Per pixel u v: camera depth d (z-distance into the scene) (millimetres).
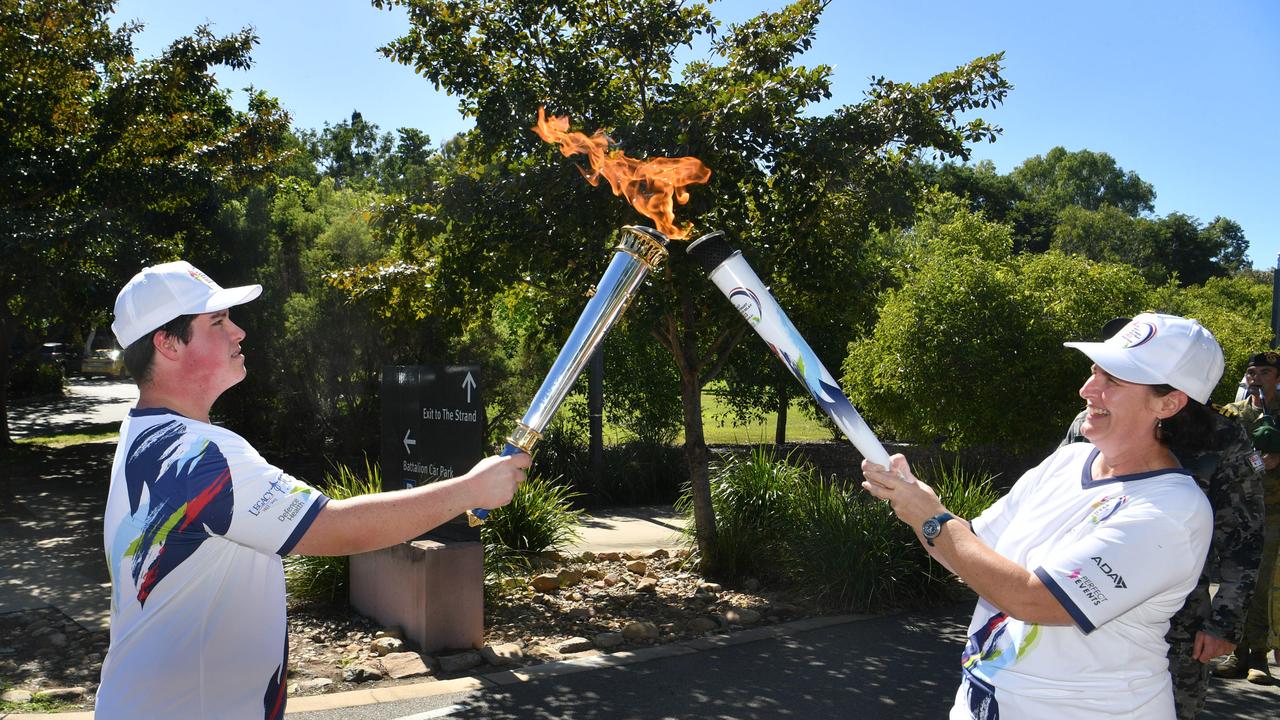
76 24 13492
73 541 9664
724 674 5703
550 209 7234
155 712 1971
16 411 26766
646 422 15695
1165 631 2189
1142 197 70562
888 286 11500
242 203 16422
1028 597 2078
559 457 14242
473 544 6152
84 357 43562
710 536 8477
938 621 6988
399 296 8953
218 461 2014
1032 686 2195
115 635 2035
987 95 7441
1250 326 14172
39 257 11969
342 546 2020
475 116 7879
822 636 6570
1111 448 2275
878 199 7852
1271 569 5543
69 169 12891
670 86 7676
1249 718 5023
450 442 6969
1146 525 2072
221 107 17859
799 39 8031
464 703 5160
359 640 6316
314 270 15047
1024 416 10664
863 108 7539
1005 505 2564
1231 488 3309
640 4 7648
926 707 5168
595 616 7086
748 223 8086
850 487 9617
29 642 6203
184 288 2162
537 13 7621
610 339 14750
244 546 2037
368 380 14711
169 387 2182
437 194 7660
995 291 10781
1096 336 10469
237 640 2057
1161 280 40031
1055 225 45000
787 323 2244
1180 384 2178
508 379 14711
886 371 11523
